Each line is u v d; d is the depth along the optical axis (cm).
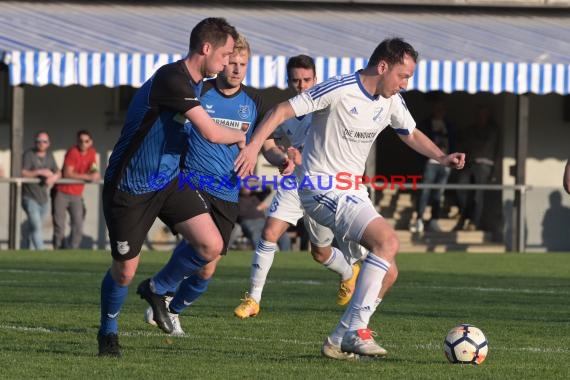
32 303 3344
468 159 7050
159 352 2383
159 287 2452
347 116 2314
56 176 6069
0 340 2542
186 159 2739
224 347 2488
